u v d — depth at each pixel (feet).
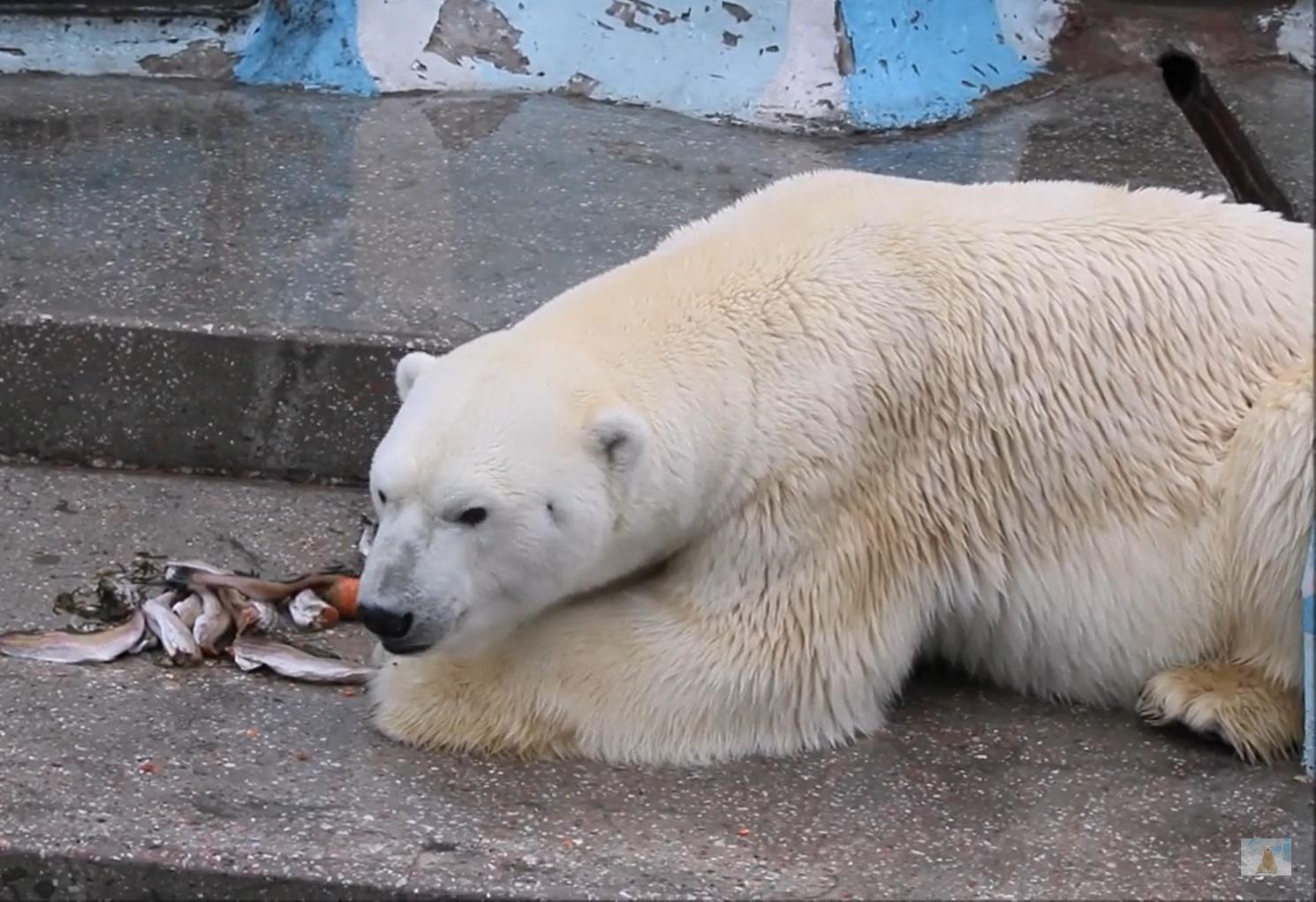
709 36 35.29
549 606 20.40
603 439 18.95
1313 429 19.38
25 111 33.12
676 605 20.31
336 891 17.87
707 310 20.24
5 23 34.96
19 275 27.32
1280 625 20.20
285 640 22.66
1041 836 18.93
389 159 31.86
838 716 20.57
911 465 20.30
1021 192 21.68
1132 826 19.11
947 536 20.57
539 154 32.30
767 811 19.34
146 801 19.02
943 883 18.10
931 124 34.42
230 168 31.24
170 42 35.22
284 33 35.37
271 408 26.43
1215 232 21.22
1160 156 32.96
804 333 20.06
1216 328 20.70
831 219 21.02
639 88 34.96
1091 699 21.43
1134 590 20.63
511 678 20.22
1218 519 20.40
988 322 20.30
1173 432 20.51
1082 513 20.57
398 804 19.19
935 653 22.20
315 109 33.83
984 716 21.31
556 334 20.12
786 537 19.90
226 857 18.08
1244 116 34.63
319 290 27.35
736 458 19.77
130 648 22.07
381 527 18.85
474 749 20.25
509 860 18.25
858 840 18.83
